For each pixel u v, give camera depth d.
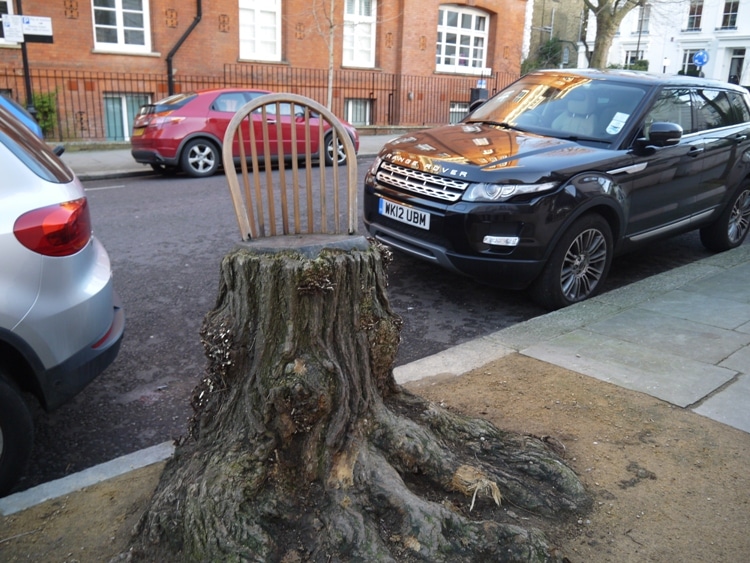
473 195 5.05
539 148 5.50
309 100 2.77
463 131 6.23
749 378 3.95
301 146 12.72
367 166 13.93
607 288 6.33
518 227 4.99
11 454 2.88
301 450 2.42
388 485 2.38
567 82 6.65
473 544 2.29
